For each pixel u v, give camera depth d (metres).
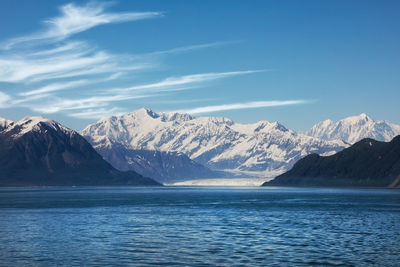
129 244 77.88
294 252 69.44
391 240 80.50
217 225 105.12
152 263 62.62
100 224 107.94
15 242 80.19
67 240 82.44
